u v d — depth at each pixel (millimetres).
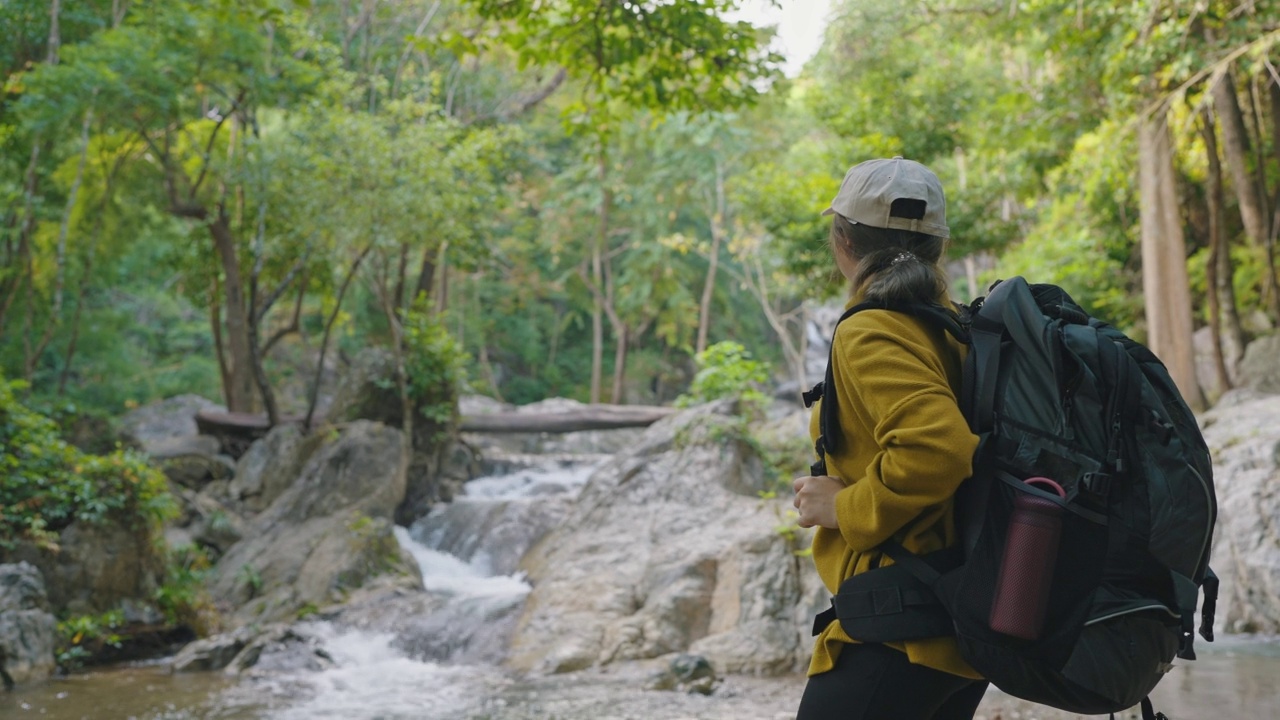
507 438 18484
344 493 11109
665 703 6168
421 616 8766
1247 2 11383
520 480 13289
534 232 30000
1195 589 1667
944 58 19422
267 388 14180
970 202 17359
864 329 1830
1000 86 17875
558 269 32250
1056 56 14672
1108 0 12094
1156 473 1678
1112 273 17250
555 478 13359
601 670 7449
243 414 14523
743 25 6918
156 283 28484
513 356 34719
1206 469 1716
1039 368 1747
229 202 16922
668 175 27531
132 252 25266
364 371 12961
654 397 35531
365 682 7191
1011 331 1782
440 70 19625
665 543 8961
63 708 6305
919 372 1747
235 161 14320
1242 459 8883
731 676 7160
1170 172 13641
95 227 16203
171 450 13523
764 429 10773
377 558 10070
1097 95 13945
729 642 7492
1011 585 1655
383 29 19656
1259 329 14820
